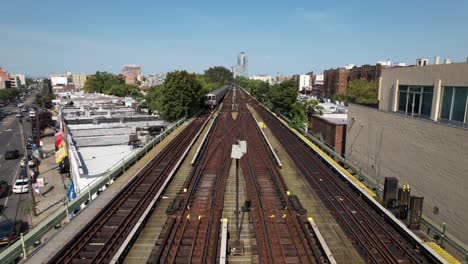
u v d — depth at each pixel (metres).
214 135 31.91
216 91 75.25
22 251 9.97
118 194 15.09
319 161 21.94
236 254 10.87
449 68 15.23
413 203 12.27
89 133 31.72
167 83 41.41
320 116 36.41
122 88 110.38
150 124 38.34
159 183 17.25
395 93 20.23
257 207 14.38
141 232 12.22
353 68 95.94
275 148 26.14
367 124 22.08
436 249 10.70
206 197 15.56
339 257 10.71
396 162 18.25
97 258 10.38
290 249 11.01
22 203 27.66
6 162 41.97
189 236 11.87
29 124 72.44
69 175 33.09
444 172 13.97
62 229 11.68
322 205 14.77
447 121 15.53
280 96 44.09
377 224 12.77
